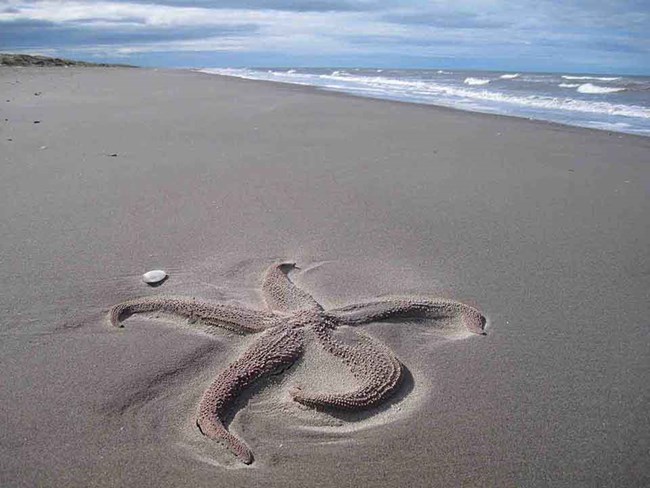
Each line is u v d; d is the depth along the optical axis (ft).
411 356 1.35
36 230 1.96
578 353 1.37
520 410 1.18
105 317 1.45
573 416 1.16
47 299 1.52
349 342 1.31
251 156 3.06
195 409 1.14
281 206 2.27
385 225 2.11
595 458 1.05
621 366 1.32
